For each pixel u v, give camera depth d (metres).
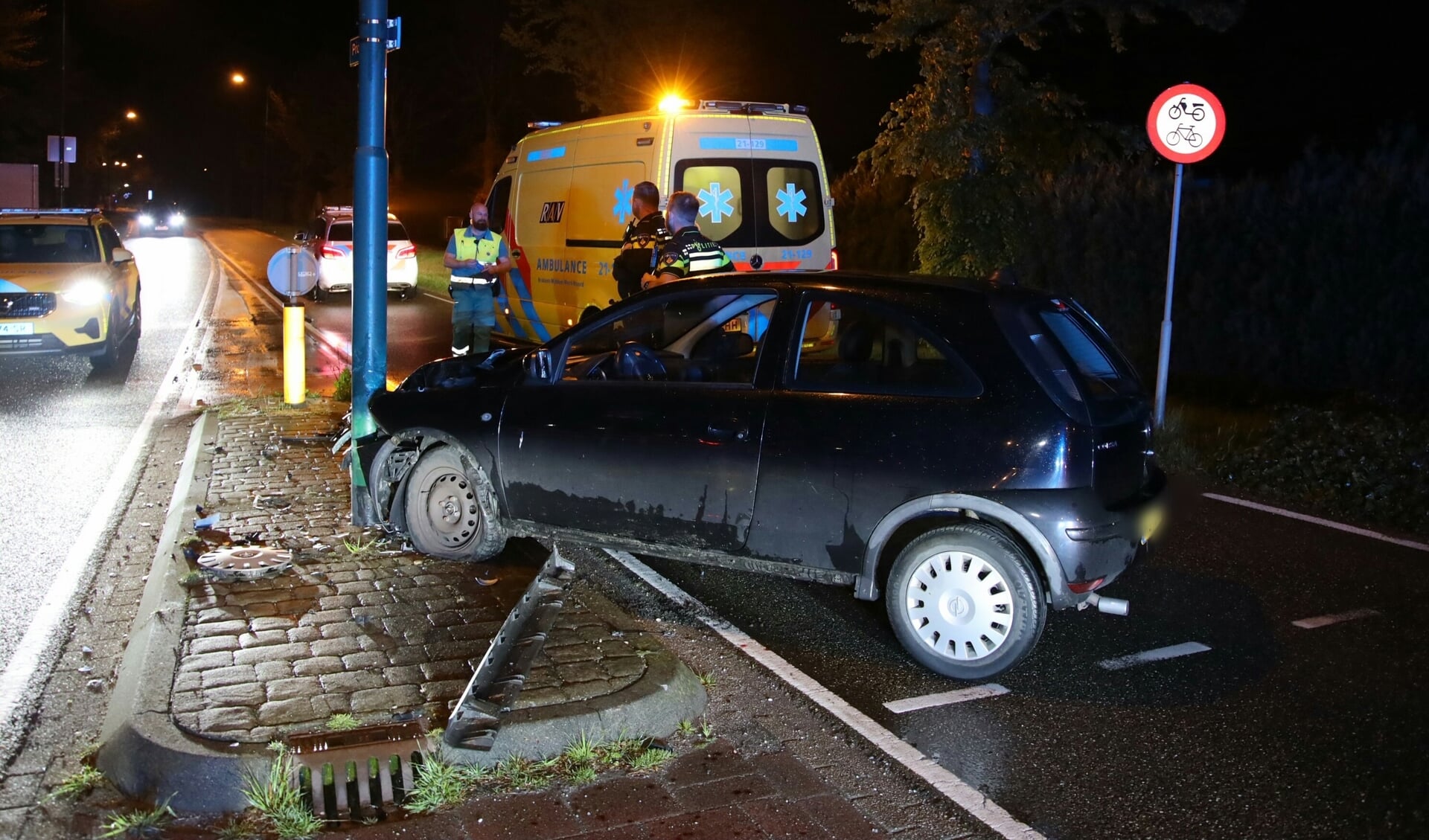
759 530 5.46
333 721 4.19
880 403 5.20
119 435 9.77
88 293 12.80
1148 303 14.07
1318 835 3.96
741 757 4.33
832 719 4.73
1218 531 7.69
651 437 5.67
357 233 6.67
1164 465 9.40
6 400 11.36
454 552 6.29
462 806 3.86
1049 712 4.89
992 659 5.05
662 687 4.57
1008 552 4.98
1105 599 5.17
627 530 5.82
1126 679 5.24
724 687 5.00
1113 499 5.08
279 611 5.36
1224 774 4.37
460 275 11.40
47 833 3.69
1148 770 4.39
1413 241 11.50
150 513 7.36
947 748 4.54
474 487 6.19
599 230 11.38
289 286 10.38
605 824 3.79
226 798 3.82
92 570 6.28
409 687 4.53
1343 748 4.60
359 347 6.78
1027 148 14.01
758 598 6.22
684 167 10.50
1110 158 15.13
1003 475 4.94
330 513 7.04
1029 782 4.28
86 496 7.77
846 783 4.19
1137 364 14.02
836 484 5.25
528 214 12.84
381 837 3.67
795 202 11.07
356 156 6.64
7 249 13.53
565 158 12.05
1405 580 6.67
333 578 5.88
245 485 7.65
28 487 7.95
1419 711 4.93
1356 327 12.07
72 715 4.55
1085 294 14.80
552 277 12.34
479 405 6.19
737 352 5.73
